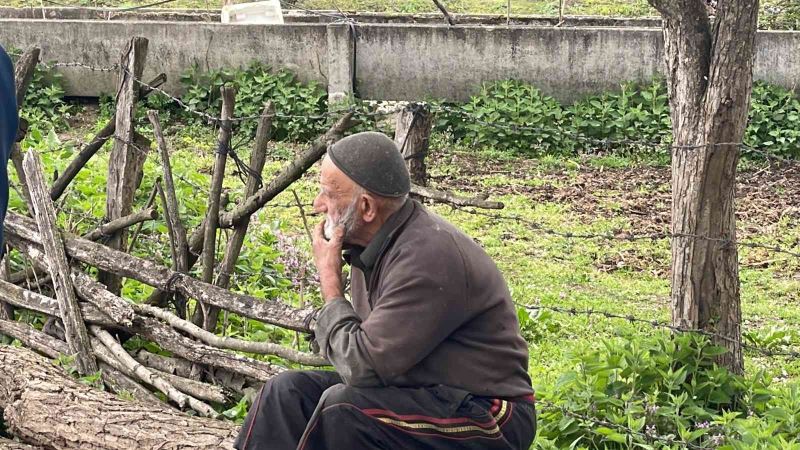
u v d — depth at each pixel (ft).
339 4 81.66
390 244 15.51
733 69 25.64
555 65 61.82
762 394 25.77
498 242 45.09
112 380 23.84
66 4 81.66
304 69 63.10
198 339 23.52
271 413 16.11
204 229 26.02
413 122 23.89
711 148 26.17
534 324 35.01
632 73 61.36
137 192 38.11
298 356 21.93
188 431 20.16
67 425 20.89
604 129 59.77
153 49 63.21
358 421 15.30
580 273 41.75
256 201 24.61
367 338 15.02
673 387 24.95
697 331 26.48
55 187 28.99
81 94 64.54
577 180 55.26
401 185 15.56
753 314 37.81
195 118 61.46
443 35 61.93
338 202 15.60
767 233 47.91
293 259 35.60
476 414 15.21
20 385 22.30
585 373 25.43
